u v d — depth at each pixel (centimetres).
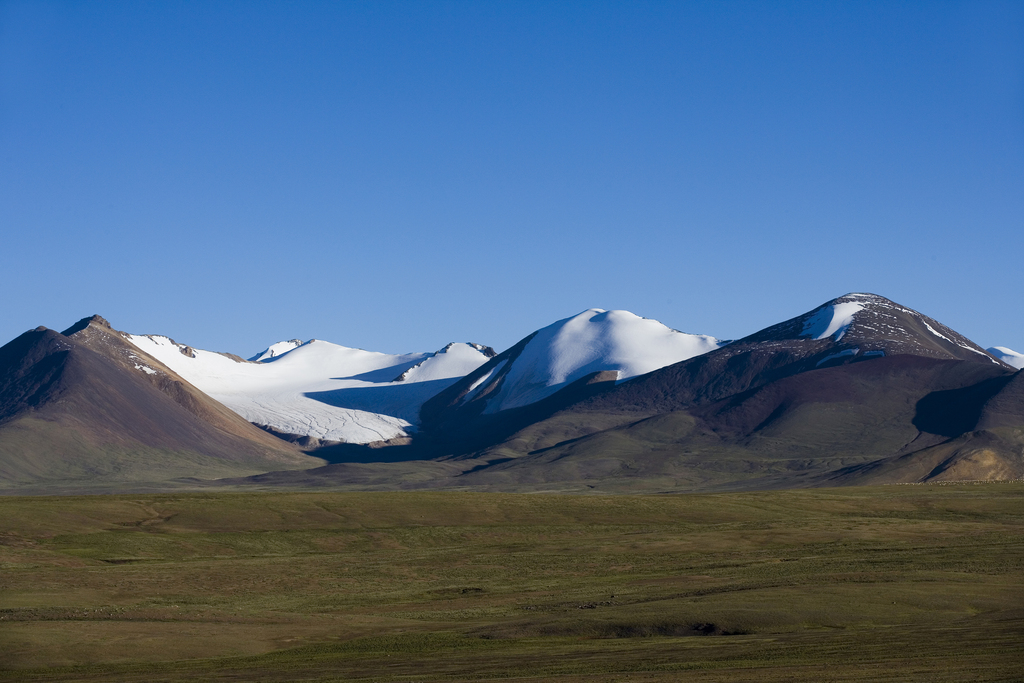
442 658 4550
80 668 4694
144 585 7219
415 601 6662
